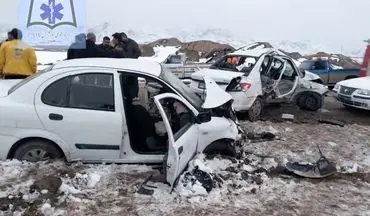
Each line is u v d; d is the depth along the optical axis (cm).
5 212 469
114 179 554
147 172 578
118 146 573
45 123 559
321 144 807
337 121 1052
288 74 1184
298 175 609
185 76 1778
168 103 586
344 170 659
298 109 1247
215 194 529
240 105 998
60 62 626
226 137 620
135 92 608
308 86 1223
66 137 564
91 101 571
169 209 491
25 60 860
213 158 608
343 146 803
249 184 567
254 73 1045
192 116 585
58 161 575
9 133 557
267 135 834
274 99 1131
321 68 1933
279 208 510
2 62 857
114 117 566
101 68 578
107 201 504
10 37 861
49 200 496
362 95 1180
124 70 580
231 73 1028
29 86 569
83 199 505
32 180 528
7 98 566
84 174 551
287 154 724
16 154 568
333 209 515
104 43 1011
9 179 531
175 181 515
